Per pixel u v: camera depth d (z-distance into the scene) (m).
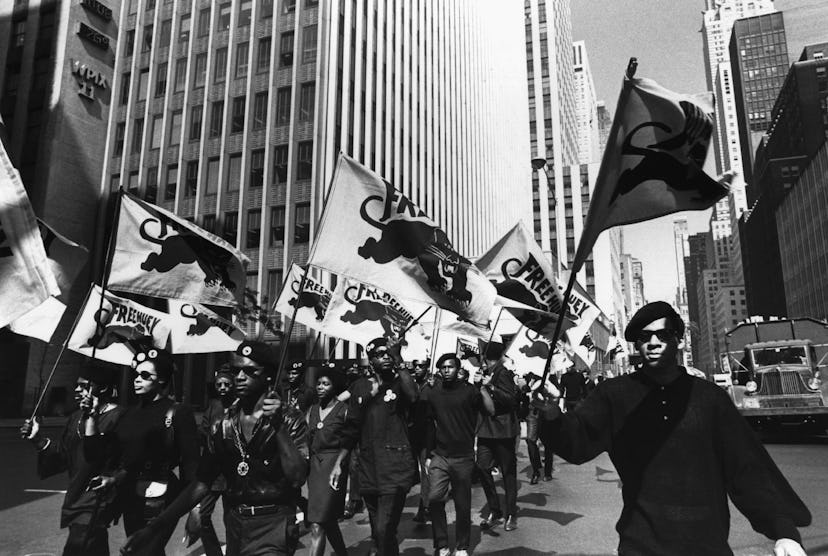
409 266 6.63
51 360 29.61
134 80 35.59
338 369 5.23
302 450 3.41
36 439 4.34
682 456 2.41
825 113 102.12
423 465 6.55
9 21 35.09
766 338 16.22
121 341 7.32
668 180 3.20
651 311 2.57
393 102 38.47
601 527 6.43
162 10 36.06
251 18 33.62
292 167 30.69
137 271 5.90
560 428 2.53
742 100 157.62
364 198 6.52
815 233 72.12
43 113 32.91
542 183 82.50
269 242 30.58
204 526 4.52
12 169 4.27
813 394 14.32
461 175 51.59
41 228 5.54
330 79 31.23
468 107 55.62
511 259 8.59
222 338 8.04
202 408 29.00
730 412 2.46
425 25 45.66
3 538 5.95
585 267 78.19
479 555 5.38
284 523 3.26
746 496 2.33
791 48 153.88
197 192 32.44
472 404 5.39
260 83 32.69
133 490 3.93
